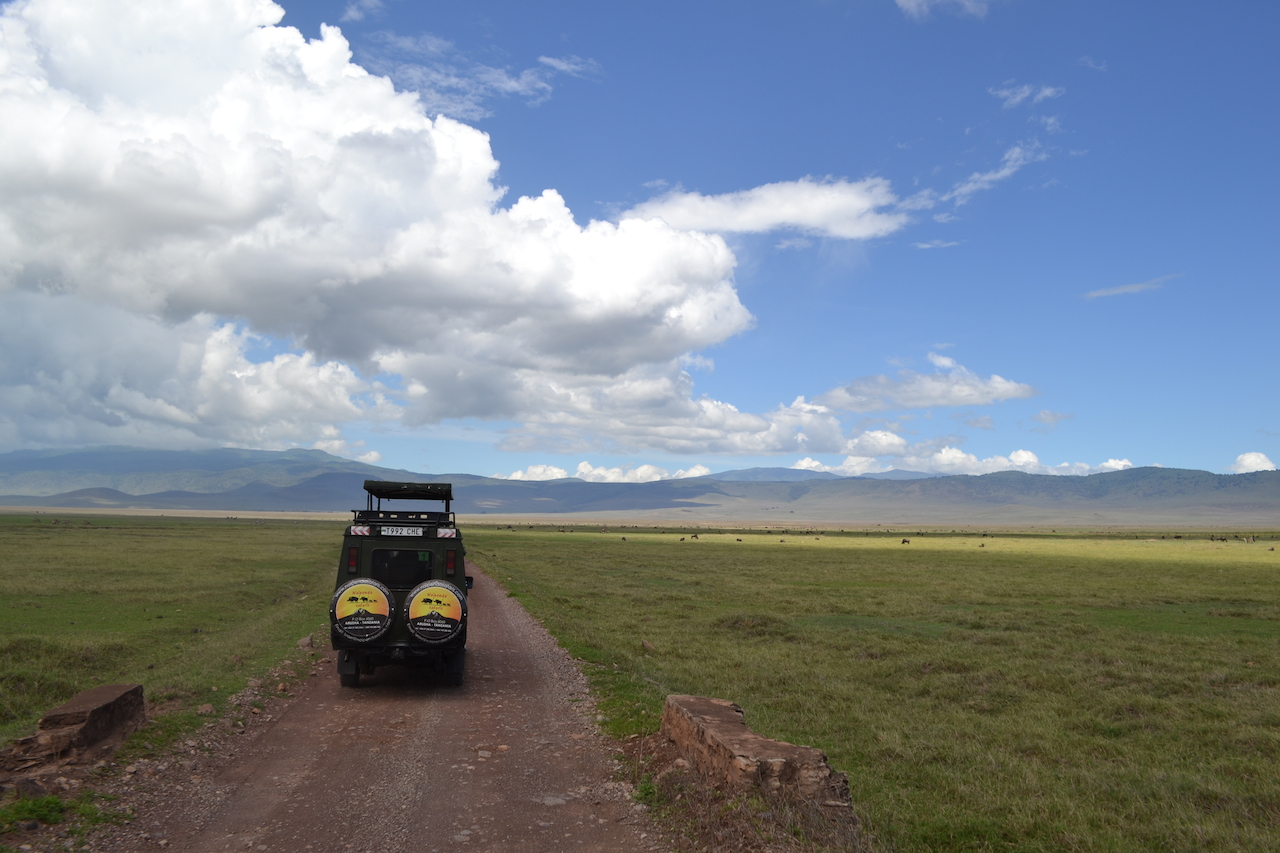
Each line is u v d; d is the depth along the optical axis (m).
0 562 40.94
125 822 6.92
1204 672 17.41
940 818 7.64
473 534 126.44
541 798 7.83
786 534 160.38
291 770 8.77
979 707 14.55
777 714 13.31
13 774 7.52
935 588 39.78
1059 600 34.12
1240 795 9.02
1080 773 9.92
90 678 14.82
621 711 11.48
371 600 13.61
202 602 27.78
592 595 35.03
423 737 10.32
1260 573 50.22
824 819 6.50
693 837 6.58
